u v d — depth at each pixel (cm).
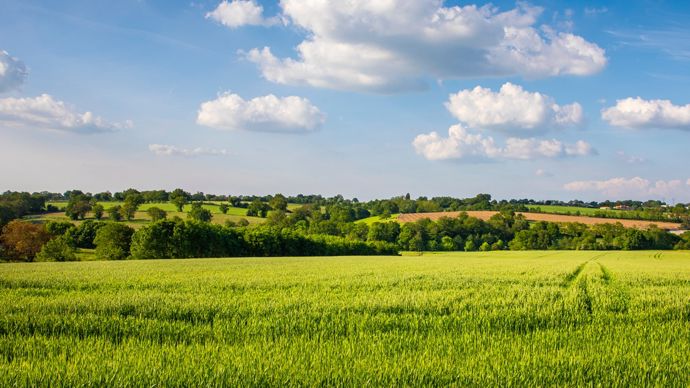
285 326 906
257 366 623
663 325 984
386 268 2978
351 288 1614
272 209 14675
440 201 17362
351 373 597
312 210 14512
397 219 13375
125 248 7219
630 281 2155
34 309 1021
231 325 913
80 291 1481
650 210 13888
